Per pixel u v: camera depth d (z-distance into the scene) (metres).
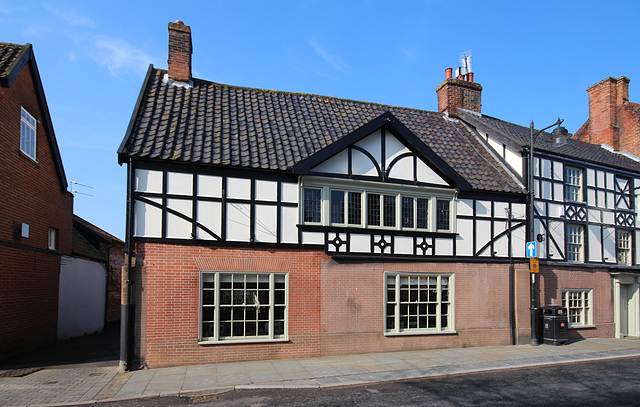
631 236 17.86
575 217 16.11
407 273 12.68
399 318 12.48
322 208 11.95
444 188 13.22
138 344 10.12
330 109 14.90
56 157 14.57
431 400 7.78
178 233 10.58
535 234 14.95
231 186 11.12
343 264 11.99
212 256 10.78
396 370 10.01
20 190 12.03
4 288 11.13
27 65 12.50
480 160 15.23
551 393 8.26
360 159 12.45
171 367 10.20
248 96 14.30
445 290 13.20
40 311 13.52
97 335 18.17
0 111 10.77
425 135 15.50
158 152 10.58
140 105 12.12
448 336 12.95
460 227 13.48
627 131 21.02
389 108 16.38
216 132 12.05
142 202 10.41
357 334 11.93
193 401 7.82
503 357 11.58
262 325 11.16
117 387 8.58
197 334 10.49
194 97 13.32
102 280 19.94
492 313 13.55
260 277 11.24
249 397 8.02
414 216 12.95
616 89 21.69
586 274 15.95
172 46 13.73
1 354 11.04
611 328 16.33
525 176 14.80
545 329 14.07
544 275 14.94
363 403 7.61
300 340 11.36
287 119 13.60
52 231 14.91
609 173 17.48
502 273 13.84
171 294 10.40
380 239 12.45
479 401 7.72
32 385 8.72
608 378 9.49
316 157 11.57
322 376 9.41
